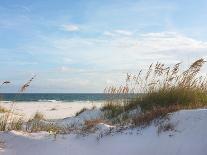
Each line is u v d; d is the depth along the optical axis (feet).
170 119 23.75
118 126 27.07
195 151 19.25
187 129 21.62
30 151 23.99
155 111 26.30
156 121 24.48
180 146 20.18
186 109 25.55
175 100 33.63
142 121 25.48
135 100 39.01
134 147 22.08
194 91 33.83
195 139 20.24
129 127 25.61
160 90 36.11
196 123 21.80
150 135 22.94
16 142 26.02
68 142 25.03
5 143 26.00
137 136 23.53
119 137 24.17
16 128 31.04
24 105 102.27
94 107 49.75
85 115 44.70
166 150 20.45
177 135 21.43
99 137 25.00
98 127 27.84
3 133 28.22
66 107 94.53
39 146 24.70
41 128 31.24
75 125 35.27
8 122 33.50
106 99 43.57
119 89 41.60
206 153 18.70
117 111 39.40
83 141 25.21
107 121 34.88
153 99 35.83
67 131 29.17
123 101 40.70
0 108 55.88
